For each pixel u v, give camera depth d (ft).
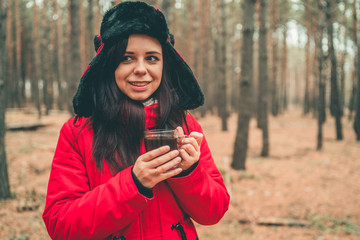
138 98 3.51
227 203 3.83
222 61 46.85
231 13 73.00
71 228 3.07
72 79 25.45
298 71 159.43
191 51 56.75
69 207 3.17
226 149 33.63
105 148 3.40
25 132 38.06
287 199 18.20
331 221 15.16
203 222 3.68
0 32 14.06
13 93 74.23
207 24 61.82
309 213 16.19
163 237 3.38
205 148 4.10
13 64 77.77
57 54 74.28
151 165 2.96
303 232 14.10
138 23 3.31
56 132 39.19
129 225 3.37
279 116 79.87
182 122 3.93
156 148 3.11
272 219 15.15
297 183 21.30
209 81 74.69
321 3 35.01
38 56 54.60
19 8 75.31
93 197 3.08
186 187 3.29
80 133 3.55
